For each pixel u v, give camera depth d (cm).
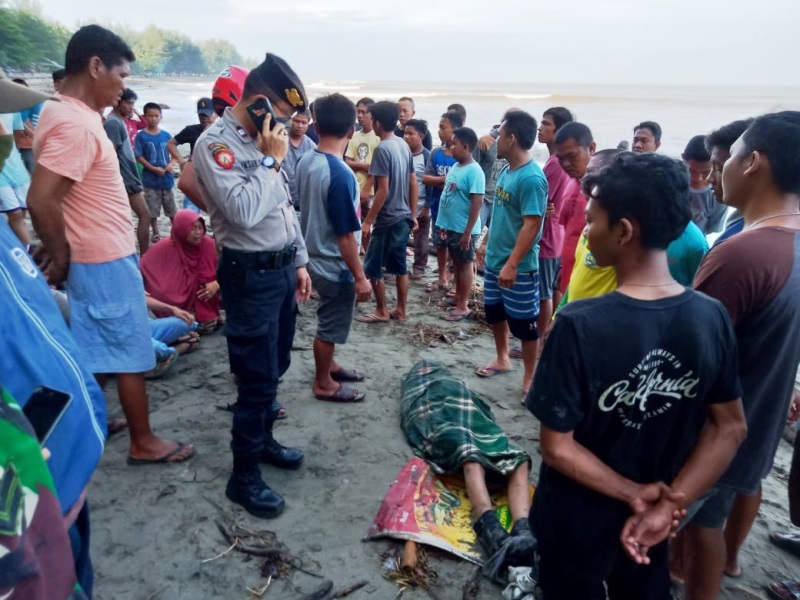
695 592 210
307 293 315
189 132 763
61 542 95
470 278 539
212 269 454
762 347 178
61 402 110
